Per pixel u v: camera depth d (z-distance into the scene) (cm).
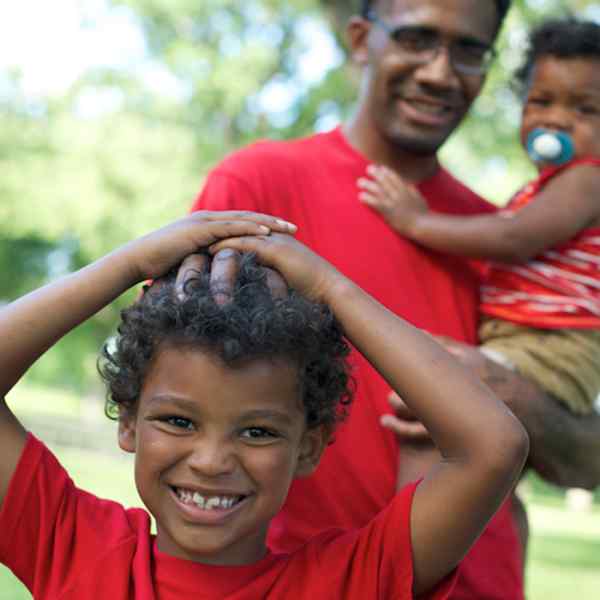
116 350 249
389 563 243
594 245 368
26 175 2134
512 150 1808
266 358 233
